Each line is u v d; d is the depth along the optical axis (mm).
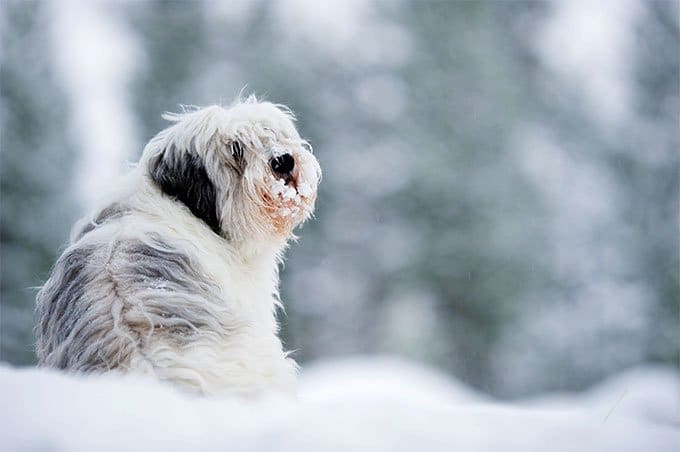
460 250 31797
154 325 4133
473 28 35719
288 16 35656
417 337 30797
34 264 23125
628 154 32812
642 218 32062
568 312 31859
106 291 4234
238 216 5105
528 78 37031
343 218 32844
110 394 2773
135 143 31109
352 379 15680
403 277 32031
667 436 2479
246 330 4344
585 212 32875
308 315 31438
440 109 34062
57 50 27141
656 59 33250
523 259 31609
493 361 31625
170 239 4605
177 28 34062
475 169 33094
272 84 33406
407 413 2506
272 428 2451
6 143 24609
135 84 32875
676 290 31078
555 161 34469
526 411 2885
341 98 34406
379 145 33906
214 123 5176
